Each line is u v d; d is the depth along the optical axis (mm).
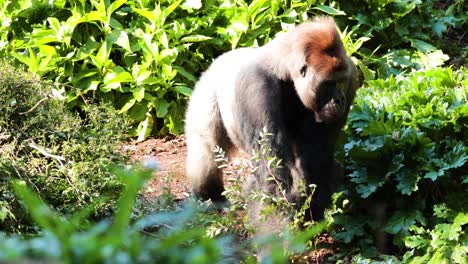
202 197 12281
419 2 18047
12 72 11445
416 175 10891
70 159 10664
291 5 16938
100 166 10266
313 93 9617
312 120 10336
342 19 17703
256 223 9562
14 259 2305
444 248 10406
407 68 17016
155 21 15883
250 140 10188
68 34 15852
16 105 11047
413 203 11156
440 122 11484
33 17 16453
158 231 8984
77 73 15742
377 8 17828
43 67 15320
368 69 16391
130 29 16281
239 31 16250
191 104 12008
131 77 15492
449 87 13227
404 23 18031
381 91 13312
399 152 11188
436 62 16969
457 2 19406
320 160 10523
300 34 9758
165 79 15656
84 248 2344
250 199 9859
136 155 14781
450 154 10953
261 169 9945
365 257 11047
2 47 15898
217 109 11430
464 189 11047
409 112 12141
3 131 10883
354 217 11406
